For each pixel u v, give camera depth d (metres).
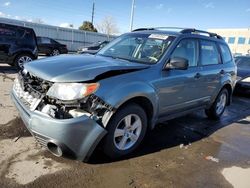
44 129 2.97
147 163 3.61
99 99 3.09
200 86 4.86
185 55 4.51
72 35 30.66
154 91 3.75
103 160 3.54
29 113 3.12
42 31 28.08
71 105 3.04
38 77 3.32
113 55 4.45
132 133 3.68
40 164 3.29
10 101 5.73
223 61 5.76
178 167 3.60
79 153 3.10
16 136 3.98
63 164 3.34
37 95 3.21
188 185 3.20
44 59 3.93
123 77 3.41
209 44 5.27
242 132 5.36
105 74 3.25
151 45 4.34
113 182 3.09
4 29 10.17
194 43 4.77
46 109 3.02
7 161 3.28
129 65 3.64
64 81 3.07
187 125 5.42
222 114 6.55
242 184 3.34
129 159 3.66
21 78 3.72
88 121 3.02
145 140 4.38
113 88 3.22
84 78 3.07
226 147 4.48
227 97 6.15
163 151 4.04
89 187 2.96
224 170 3.65
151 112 3.88
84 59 3.82
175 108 4.38
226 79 5.70
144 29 5.27
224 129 5.43
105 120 3.18
